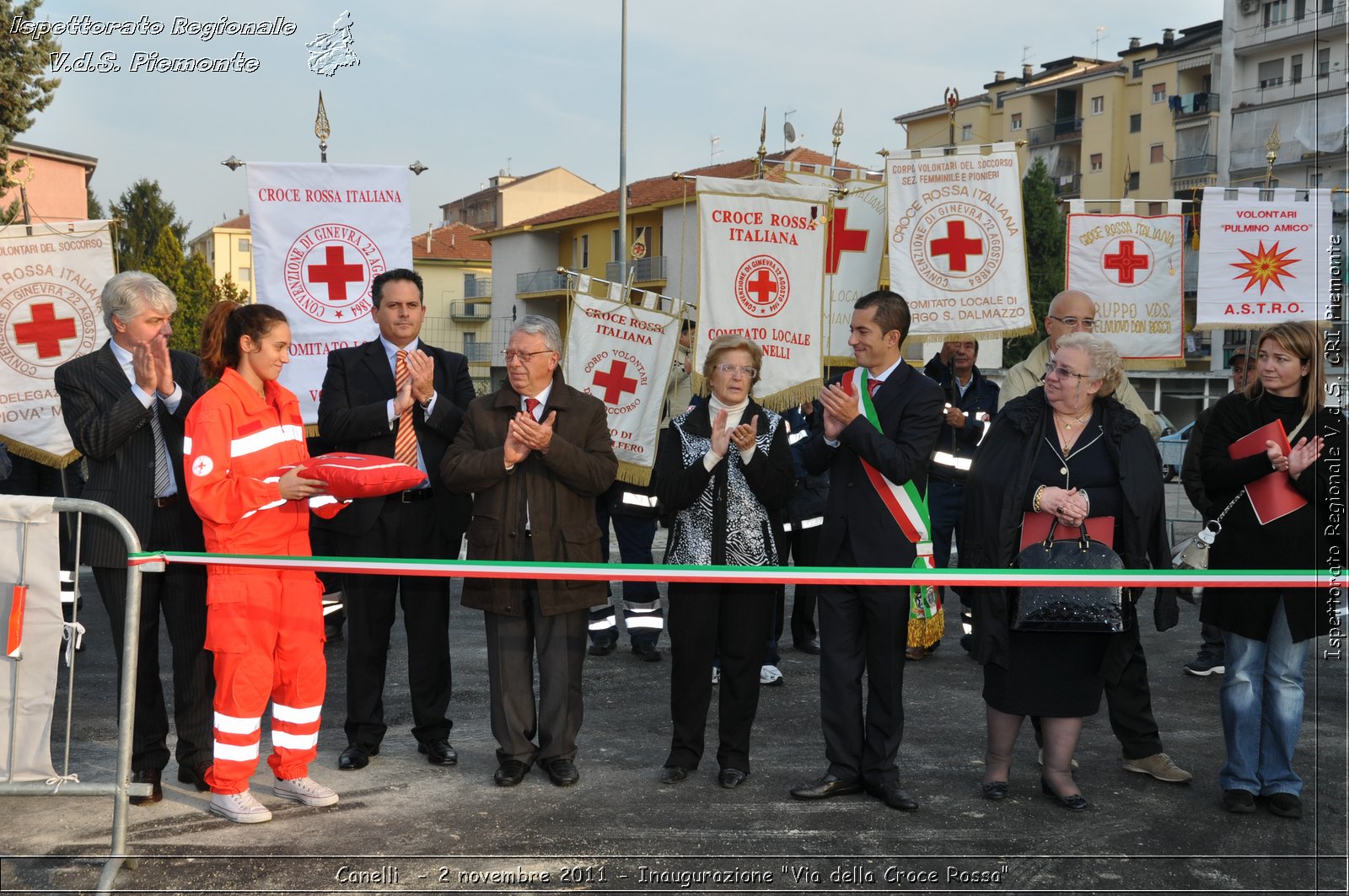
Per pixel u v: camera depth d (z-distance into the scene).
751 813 4.28
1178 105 50.00
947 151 7.24
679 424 4.70
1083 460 4.33
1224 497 4.46
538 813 4.25
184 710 4.44
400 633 7.61
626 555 6.90
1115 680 4.30
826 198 6.70
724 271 6.68
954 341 7.23
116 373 4.31
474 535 4.59
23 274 6.12
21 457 6.90
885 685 4.39
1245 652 4.36
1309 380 4.28
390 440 4.88
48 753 3.71
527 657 4.63
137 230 63.72
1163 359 7.86
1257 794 4.39
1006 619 4.33
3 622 3.70
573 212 45.09
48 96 18.50
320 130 6.40
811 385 6.70
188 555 3.96
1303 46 34.56
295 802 4.35
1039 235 41.88
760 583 4.50
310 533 5.01
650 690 6.16
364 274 6.41
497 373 40.16
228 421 4.12
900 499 4.41
